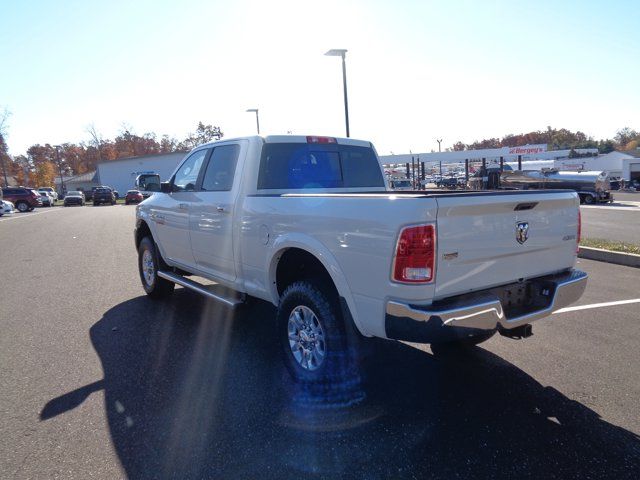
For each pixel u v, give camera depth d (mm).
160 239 6289
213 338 5160
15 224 23375
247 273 4582
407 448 3062
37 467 2920
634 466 2854
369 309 3289
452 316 3033
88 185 86375
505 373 4168
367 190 5391
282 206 4012
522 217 3521
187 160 5953
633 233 13336
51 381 4137
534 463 2889
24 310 6477
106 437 3238
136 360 4582
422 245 2982
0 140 69938
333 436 3211
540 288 3723
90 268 9781
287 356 4023
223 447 3100
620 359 4418
